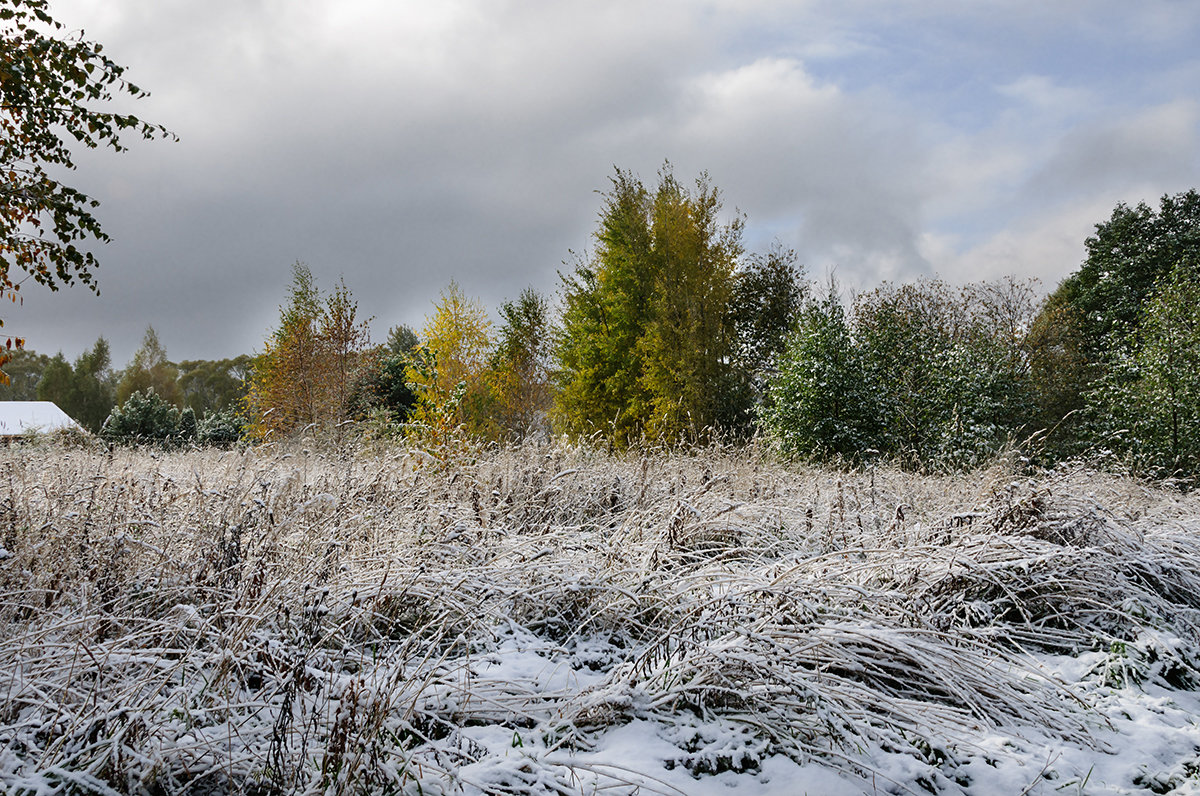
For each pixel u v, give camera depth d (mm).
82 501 5668
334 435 12438
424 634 4324
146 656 3203
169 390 60875
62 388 60469
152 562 4758
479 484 7223
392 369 31156
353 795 2576
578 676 3936
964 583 4984
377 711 2734
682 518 5469
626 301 28734
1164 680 4094
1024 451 9445
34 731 2850
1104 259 34250
